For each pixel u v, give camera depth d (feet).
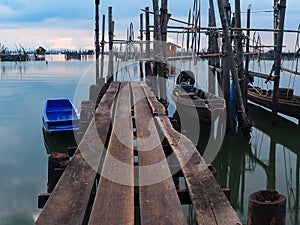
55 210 5.16
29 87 44.52
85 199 5.51
